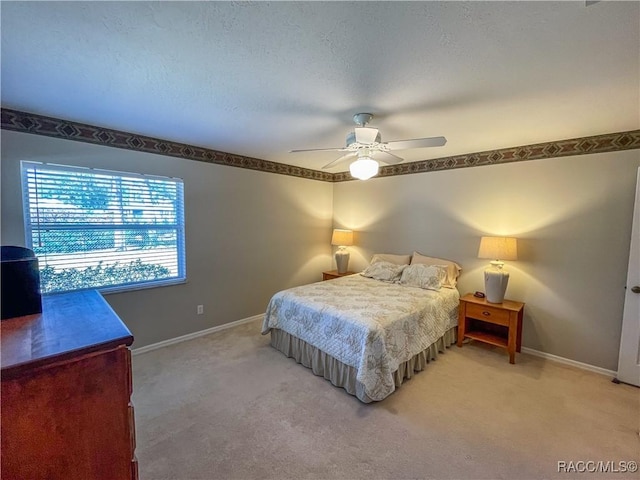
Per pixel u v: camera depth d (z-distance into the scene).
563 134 2.75
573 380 2.63
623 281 2.66
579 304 2.89
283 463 1.70
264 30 1.30
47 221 2.54
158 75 1.72
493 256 3.08
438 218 3.89
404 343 2.53
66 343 0.81
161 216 3.24
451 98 1.98
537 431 1.97
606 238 2.74
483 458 1.75
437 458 1.75
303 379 2.61
